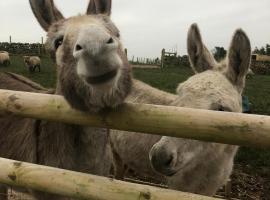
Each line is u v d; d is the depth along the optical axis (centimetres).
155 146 85
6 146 102
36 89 119
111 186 60
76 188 62
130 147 131
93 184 61
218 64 110
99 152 92
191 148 88
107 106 61
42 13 91
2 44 1112
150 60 1195
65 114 64
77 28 74
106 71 58
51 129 90
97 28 59
